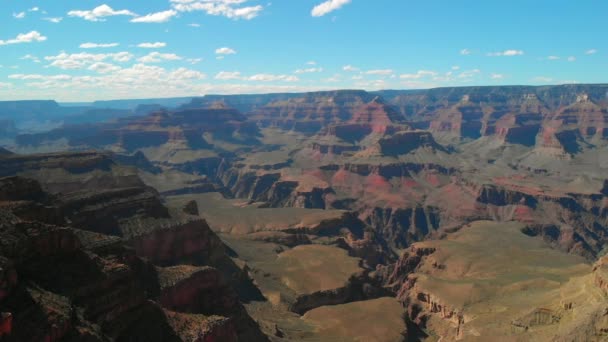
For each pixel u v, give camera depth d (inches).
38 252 2434.8
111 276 2628.0
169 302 3282.5
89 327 2279.8
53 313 2126.0
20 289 2148.1
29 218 2997.0
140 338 2625.5
